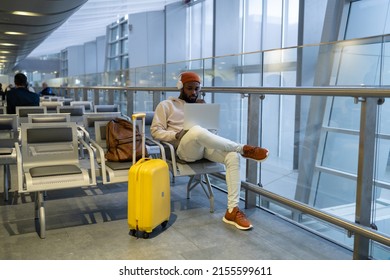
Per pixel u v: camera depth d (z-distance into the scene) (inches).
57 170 122.6
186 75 150.3
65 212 141.9
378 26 279.7
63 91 629.9
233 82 290.5
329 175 277.3
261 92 135.6
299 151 274.7
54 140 137.8
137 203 117.0
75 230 125.4
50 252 109.8
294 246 114.4
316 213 115.7
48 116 178.1
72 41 871.7
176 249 112.0
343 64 280.7
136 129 143.3
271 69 289.1
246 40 406.3
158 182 119.8
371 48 261.9
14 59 1088.2
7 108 239.8
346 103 275.3
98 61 839.7
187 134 133.6
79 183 120.8
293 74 289.9
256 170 148.3
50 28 515.2
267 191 136.5
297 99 269.1
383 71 257.3
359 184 104.2
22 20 435.5
